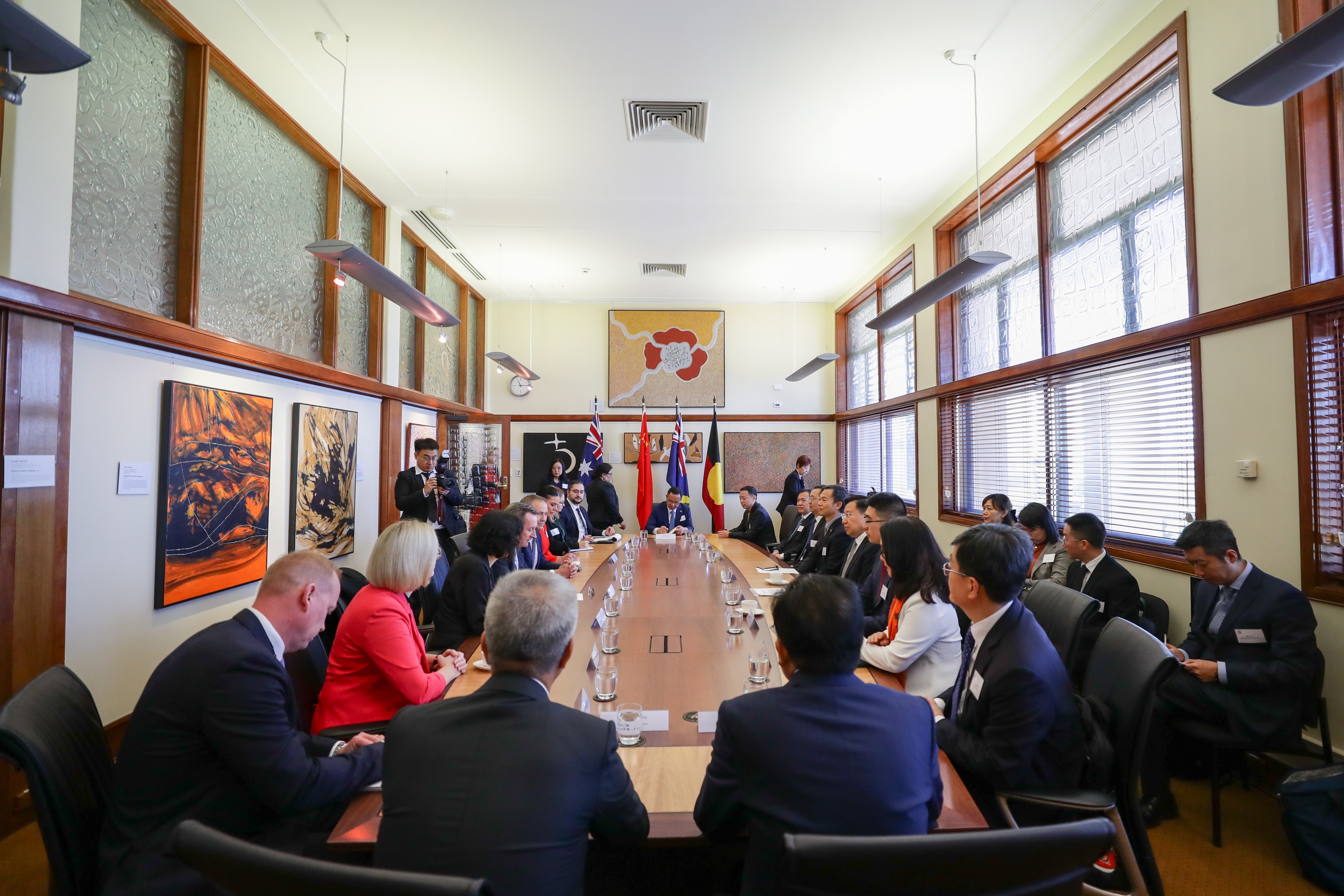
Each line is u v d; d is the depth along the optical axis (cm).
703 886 168
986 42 345
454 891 77
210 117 351
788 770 112
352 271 341
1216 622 257
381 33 333
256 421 387
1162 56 325
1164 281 341
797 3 314
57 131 250
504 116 412
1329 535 251
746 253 681
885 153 463
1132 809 158
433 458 512
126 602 296
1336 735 244
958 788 149
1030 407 461
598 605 324
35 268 242
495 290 820
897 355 708
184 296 326
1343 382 248
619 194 532
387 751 113
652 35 336
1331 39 175
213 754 145
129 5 299
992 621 172
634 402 871
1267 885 209
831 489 444
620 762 122
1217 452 296
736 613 283
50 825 131
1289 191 261
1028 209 469
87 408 278
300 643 169
